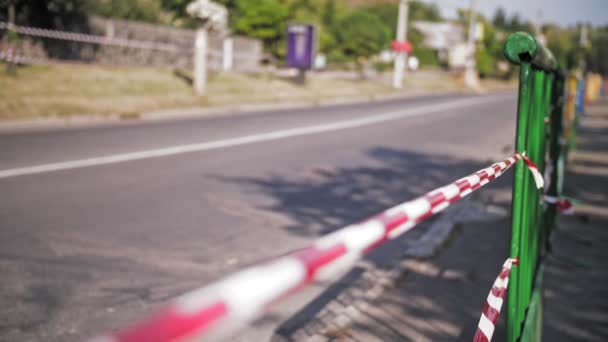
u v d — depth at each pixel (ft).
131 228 16.47
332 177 25.95
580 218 19.85
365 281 13.06
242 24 100.58
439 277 13.42
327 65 130.31
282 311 11.25
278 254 14.96
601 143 45.37
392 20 195.72
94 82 50.88
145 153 28.94
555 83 14.64
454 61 223.92
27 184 21.04
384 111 64.75
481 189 24.09
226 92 62.39
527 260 8.61
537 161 9.50
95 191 20.62
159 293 11.87
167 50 68.44
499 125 56.13
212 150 31.04
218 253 14.78
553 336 10.71
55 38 52.29
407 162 31.37
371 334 10.28
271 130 41.29
